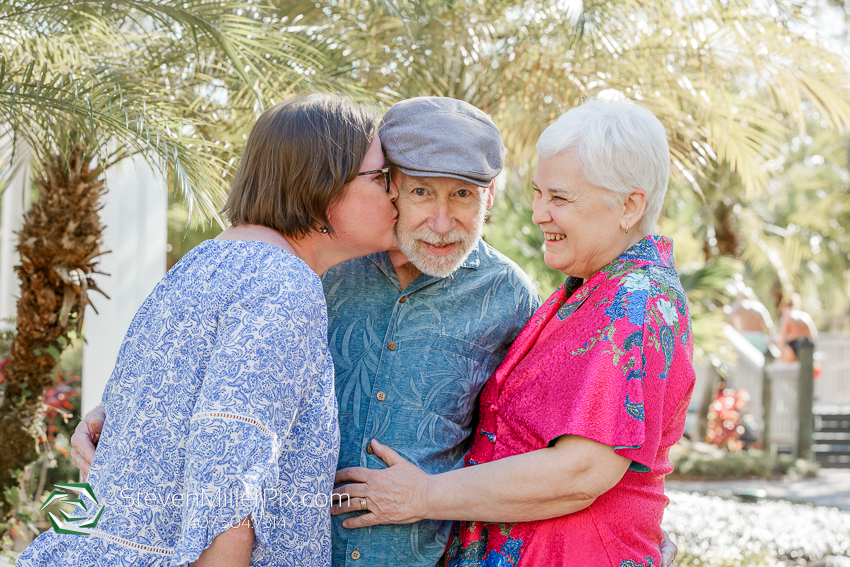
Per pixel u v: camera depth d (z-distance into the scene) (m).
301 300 1.15
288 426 1.12
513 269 1.75
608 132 1.38
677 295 1.39
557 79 3.86
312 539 1.19
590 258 1.45
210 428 1.05
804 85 4.12
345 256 1.42
